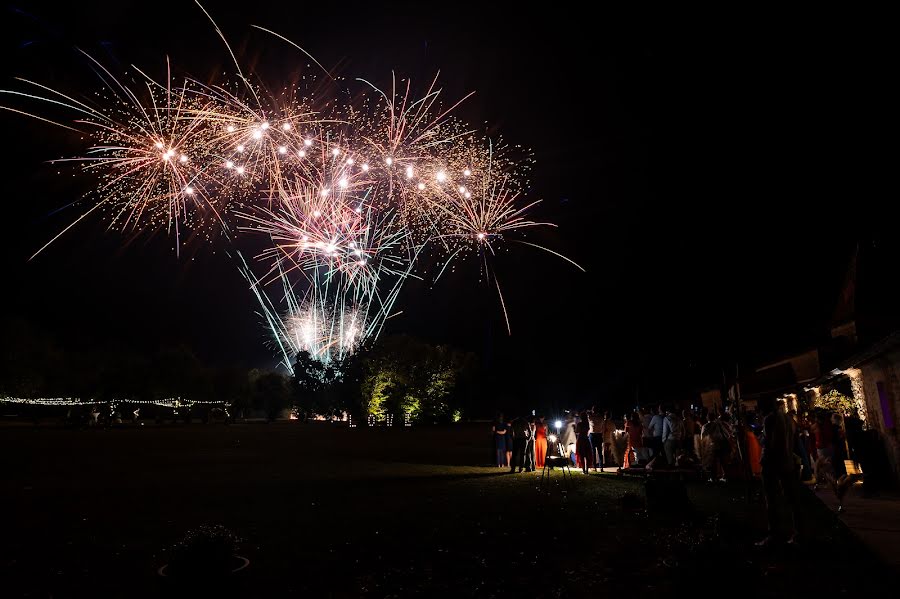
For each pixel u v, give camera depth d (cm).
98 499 1427
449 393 6388
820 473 1477
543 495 1448
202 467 2156
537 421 2103
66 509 1294
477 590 710
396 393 6009
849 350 2427
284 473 1967
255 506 1312
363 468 2128
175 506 1321
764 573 748
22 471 2022
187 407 7288
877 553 828
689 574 594
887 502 1247
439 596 694
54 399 7088
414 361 6144
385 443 3575
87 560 875
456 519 1143
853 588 685
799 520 874
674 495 1142
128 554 909
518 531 1027
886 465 1367
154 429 5219
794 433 903
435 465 2247
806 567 773
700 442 1836
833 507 1206
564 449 2253
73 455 2639
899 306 2353
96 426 5247
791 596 663
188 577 604
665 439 1802
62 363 7369
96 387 7512
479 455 2717
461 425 6362
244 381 8431
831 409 2030
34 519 1184
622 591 696
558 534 999
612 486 1616
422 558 857
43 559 881
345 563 836
